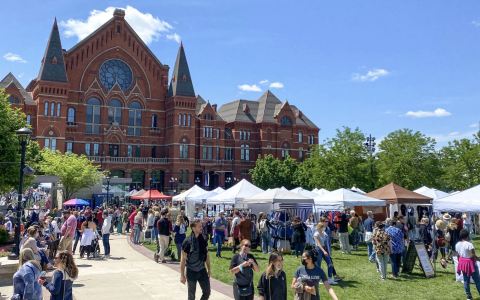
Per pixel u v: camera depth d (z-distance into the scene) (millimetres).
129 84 88375
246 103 103188
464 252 14711
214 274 18438
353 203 30594
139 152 88188
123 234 40062
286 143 100125
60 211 35031
